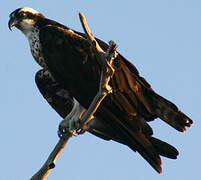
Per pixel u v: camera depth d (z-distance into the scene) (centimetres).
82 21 890
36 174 1051
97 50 915
